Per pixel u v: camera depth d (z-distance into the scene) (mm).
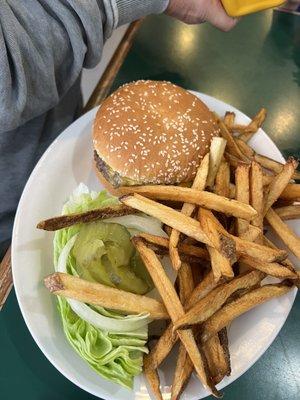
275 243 267
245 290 234
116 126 276
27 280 252
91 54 274
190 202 248
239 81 356
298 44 378
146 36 377
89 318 232
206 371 215
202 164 259
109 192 286
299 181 297
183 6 306
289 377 249
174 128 277
